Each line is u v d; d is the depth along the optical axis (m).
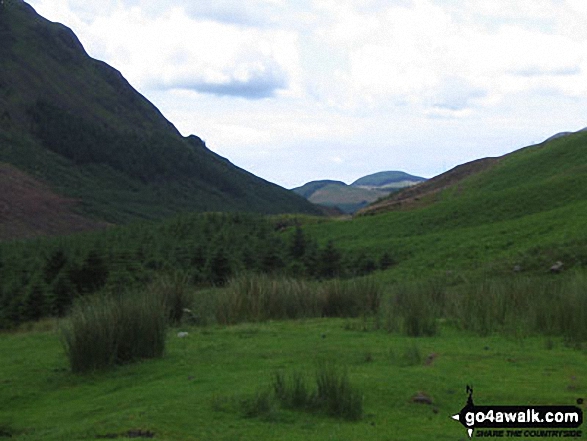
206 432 6.71
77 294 27.31
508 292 14.82
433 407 7.62
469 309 14.36
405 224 57.84
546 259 26.34
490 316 13.85
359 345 11.66
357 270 39.97
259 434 6.66
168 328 15.05
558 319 12.72
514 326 13.08
